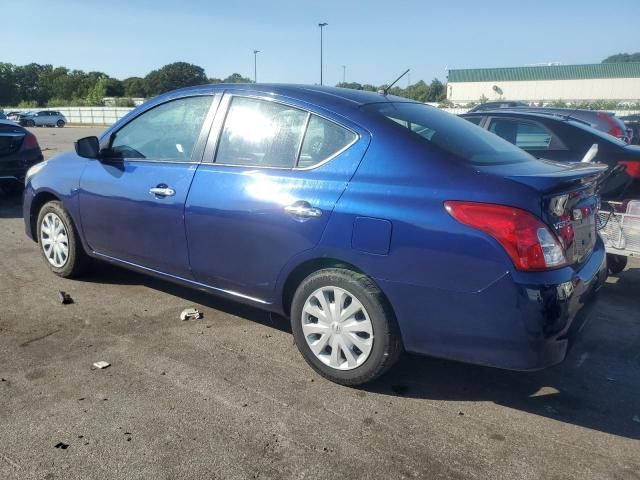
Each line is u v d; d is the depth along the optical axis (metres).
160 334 4.11
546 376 3.68
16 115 44.97
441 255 2.96
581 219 3.32
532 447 2.92
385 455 2.82
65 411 3.12
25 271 5.40
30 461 2.71
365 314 3.25
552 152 6.44
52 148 19.61
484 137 3.84
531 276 2.83
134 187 4.30
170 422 3.04
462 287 2.94
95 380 3.45
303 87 3.89
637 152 5.99
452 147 3.34
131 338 4.04
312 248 3.36
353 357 3.35
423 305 3.06
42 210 5.17
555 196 2.97
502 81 65.44
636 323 4.57
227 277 3.86
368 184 3.23
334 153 3.42
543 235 2.87
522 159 3.63
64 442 2.85
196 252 3.98
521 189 2.91
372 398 3.34
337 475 2.67
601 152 6.11
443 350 3.09
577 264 3.23
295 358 3.80
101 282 5.12
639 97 61.03
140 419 3.06
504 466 2.76
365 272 3.20
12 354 3.75
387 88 4.23
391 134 3.31
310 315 3.50
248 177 3.69
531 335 2.85
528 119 6.75
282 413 3.16
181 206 3.98
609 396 3.45
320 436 2.96
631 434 3.06
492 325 2.91
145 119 4.48
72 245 4.96
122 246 4.50
